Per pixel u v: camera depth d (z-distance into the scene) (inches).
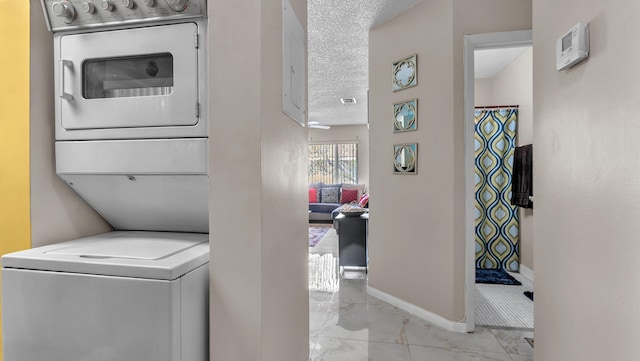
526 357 85.0
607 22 43.1
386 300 123.6
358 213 161.3
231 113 42.5
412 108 111.7
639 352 37.8
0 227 46.6
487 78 186.4
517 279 148.3
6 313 40.7
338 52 147.2
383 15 117.0
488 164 159.6
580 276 50.1
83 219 54.3
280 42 51.7
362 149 345.4
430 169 106.2
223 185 42.8
